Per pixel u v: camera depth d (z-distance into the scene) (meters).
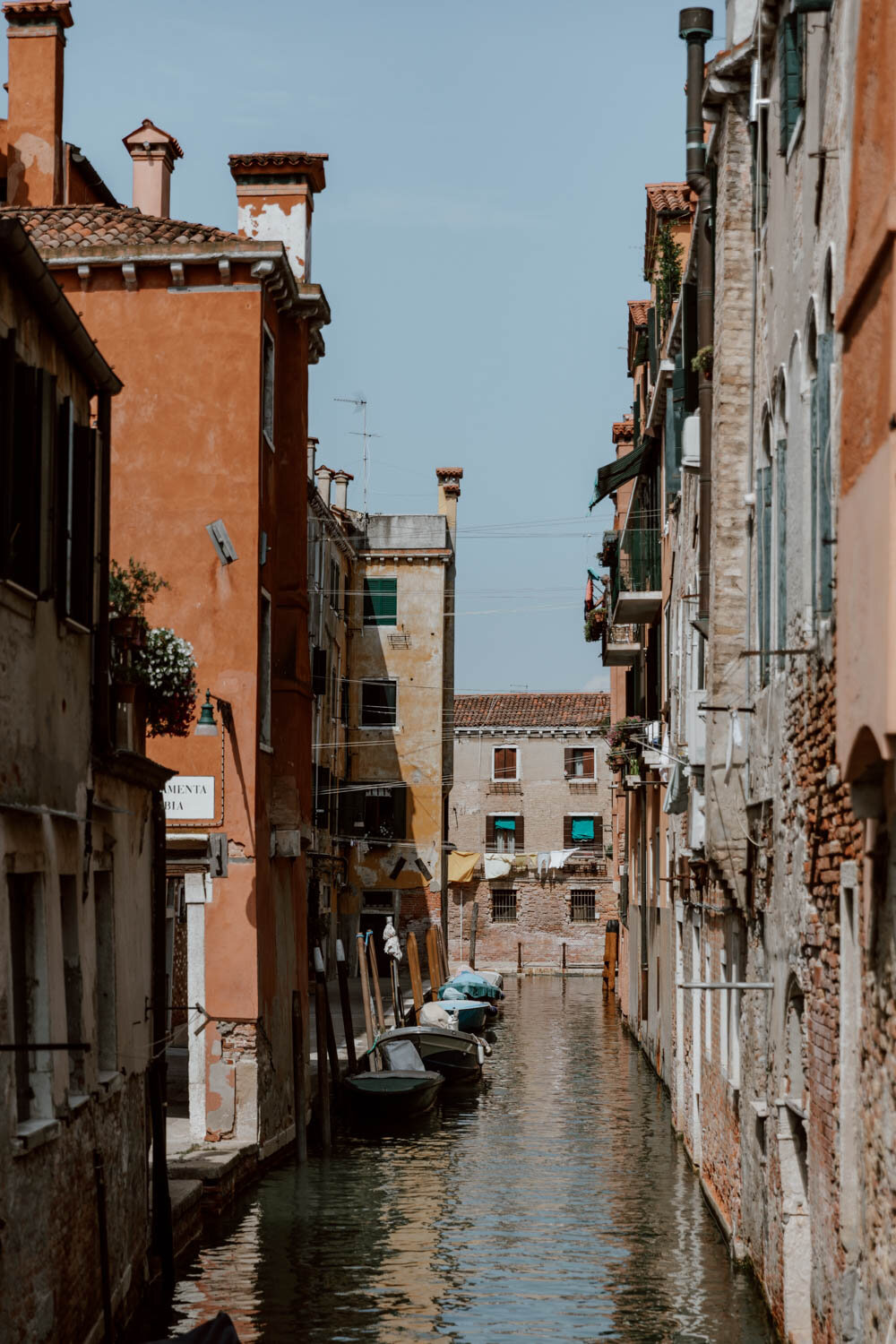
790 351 11.01
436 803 50.12
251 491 18.77
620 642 31.91
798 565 10.56
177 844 18.48
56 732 10.43
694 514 18.67
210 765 18.50
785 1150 11.29
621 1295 14.05
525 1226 17.03
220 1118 18.50
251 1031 18.47
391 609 50.50
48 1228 9.94
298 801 20.28
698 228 15.34
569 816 62.09
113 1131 12.23
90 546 11.12
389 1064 27.23
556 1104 26.81
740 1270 14.33
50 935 10.05
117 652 13.61
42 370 9.79
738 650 13.62
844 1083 8.87
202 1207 16.41
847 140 8.68
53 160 21.62
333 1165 20.59
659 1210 17.75
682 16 15.47
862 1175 8.38
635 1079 30.11
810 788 10.05
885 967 7.59
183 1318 13.29
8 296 9.34
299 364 20.91
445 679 52.66
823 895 9.62
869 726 6.67
